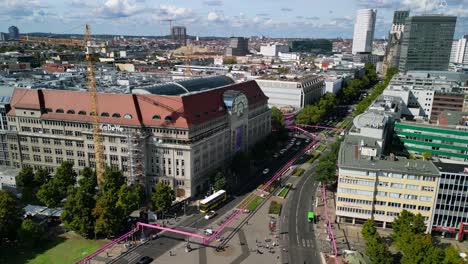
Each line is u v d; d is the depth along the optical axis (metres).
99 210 147.62
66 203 152.62
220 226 162.62
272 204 184.62
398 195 157.25
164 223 164.75
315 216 173.75
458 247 148.62
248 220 169.75
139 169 189.25
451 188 150.62
